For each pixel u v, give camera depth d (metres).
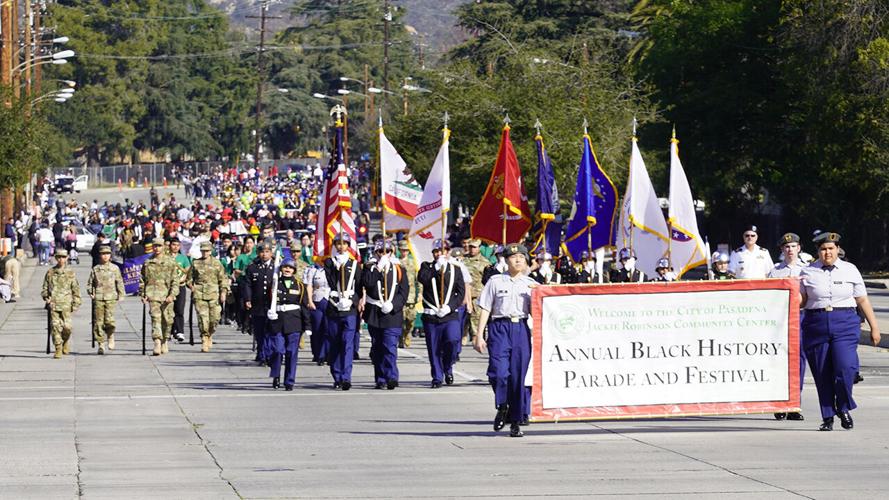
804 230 85.44
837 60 71.44
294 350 29.03
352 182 159.50
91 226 111.88
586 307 21.33
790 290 21.86
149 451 20.12
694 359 21.67
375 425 23.09
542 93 66.94
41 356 38.03
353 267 28.95
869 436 21.11
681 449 19.94
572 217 36.78
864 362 34.81
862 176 73.12
